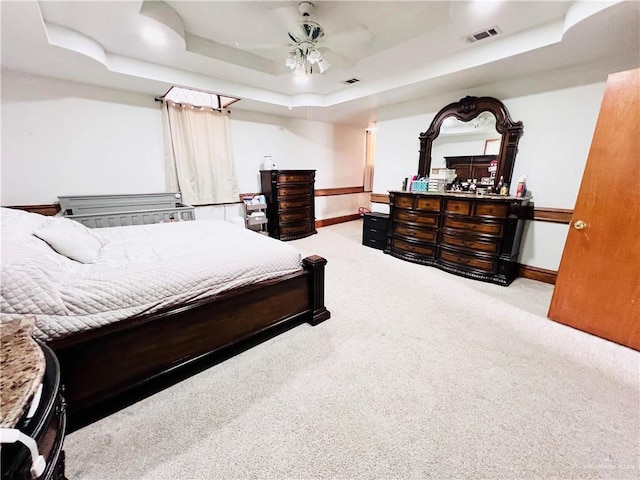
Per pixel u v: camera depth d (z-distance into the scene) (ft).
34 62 8.33
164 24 7.11
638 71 5.58
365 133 22.12
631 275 6.11
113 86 10.68
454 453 3.97
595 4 5.77
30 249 4.38
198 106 13.07
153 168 12.39
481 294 9.11
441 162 12.30
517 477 3.66
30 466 1.73
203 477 3.66
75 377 4.15
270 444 4.11
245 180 15.80
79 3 6.21
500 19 7.02
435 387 5.19
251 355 6.09
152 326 4.79
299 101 14.03
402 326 7.24
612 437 4.20
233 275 5.74
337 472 3.72
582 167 8.96
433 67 9.78
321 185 19.77
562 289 7.18
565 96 8.96
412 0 6.79
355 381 5.34
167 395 4.99
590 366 5.72
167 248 6.57
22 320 2.68
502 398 4.93
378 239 14.37
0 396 1.73
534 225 10.10
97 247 6.35
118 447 4.04
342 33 8.36
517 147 10.12
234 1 6.80
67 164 10.39
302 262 7.25
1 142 9.20
